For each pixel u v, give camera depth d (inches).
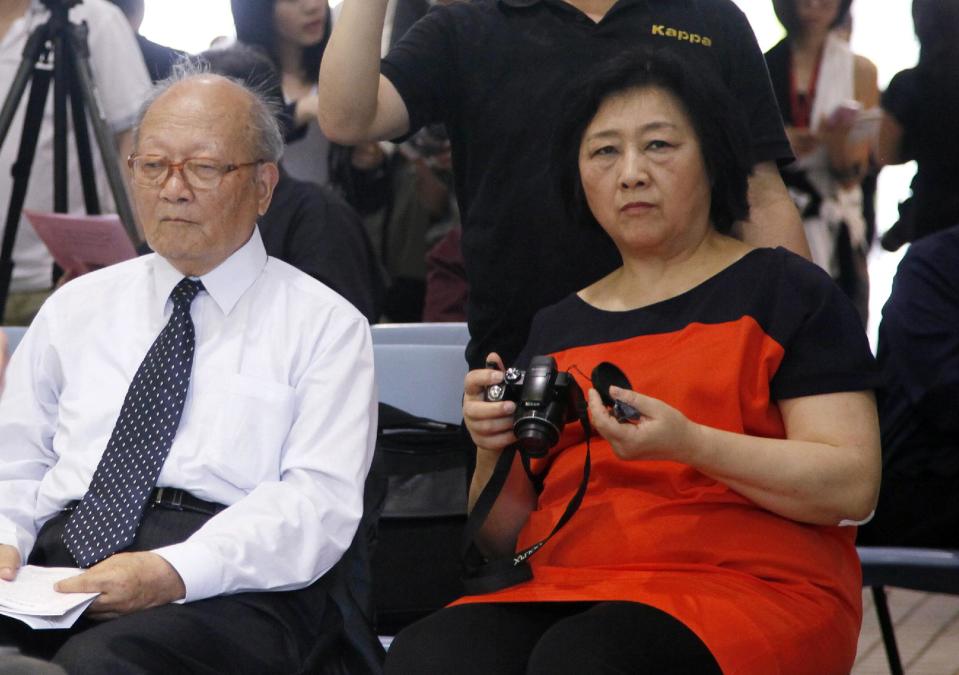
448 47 191.5
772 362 151.1
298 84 324.8
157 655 148.3
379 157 330.0
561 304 167.6
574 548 152.1
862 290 362.6
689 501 149.3
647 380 152.6
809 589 145.9
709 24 192.5
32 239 298.0
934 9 317.7
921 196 313.0
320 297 178.2
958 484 215.9
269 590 161.8
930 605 315.0
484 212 190.1
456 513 198.7
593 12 191.0
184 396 170.9
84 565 163.3
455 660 141.6
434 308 321.7
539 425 145.7
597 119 161.2
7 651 138.3
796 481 144.3
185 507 167.5
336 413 171.3
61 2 277.4
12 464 176.7
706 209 162.9
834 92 358.3
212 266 176.2
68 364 178.2
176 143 171.0
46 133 299.0
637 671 132.8
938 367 217.8
